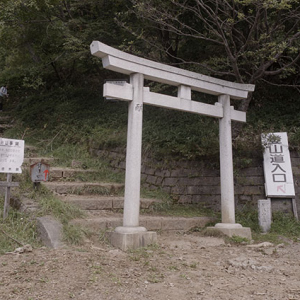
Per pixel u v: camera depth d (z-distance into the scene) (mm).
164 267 4266
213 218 6980
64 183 7551
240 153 7984
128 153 5477
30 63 13711
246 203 7637
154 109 10836
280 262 4742
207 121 9500
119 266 4188
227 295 3457
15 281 3594
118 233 5133
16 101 15070
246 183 7777
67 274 3811
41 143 10781
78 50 11094
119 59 5387
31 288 3430
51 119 12078
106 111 11781
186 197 8094
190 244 5598
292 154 7910
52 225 5105
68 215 5664
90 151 10422
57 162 9398
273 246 5684
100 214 6555
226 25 7848
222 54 10406
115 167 9547
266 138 7895
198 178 8117
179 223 6551
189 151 8148
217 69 9266
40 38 12398
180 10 8523
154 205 7480
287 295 3479
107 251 4816
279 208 7465
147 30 10164
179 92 6340
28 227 5230
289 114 9539
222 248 5465
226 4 8203
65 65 13906
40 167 6262
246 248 5512
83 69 13070
